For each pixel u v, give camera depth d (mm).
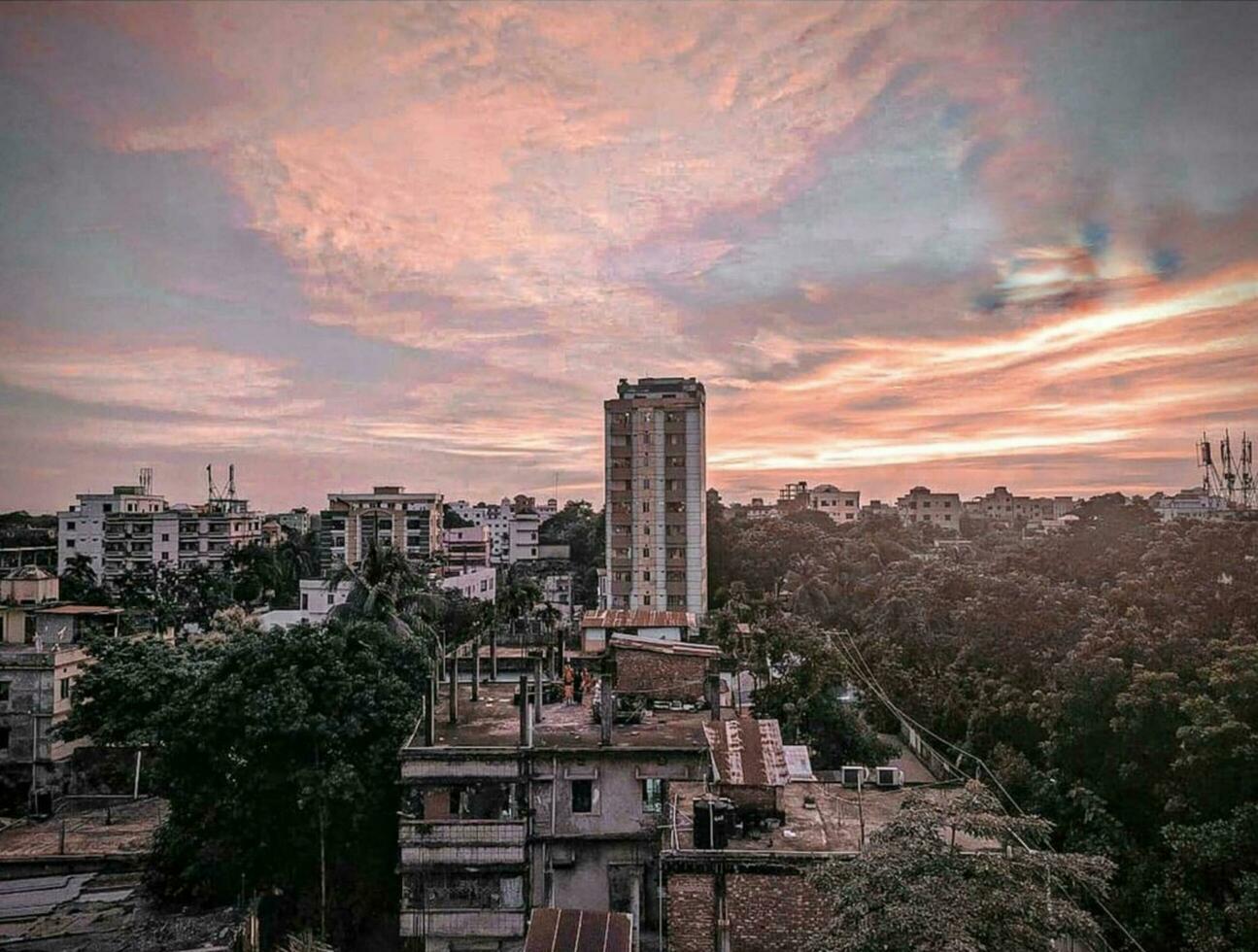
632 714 30750
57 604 50969
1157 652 32281
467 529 117562
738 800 22562
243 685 28969
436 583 75500
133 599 73312
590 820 26875
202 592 75375
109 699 39531
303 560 91812
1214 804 26719
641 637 43062
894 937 15023
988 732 38000
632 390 80812
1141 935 26062
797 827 22500
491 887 26109
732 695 40500
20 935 28797
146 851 34531
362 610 43281
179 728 29172
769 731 26578
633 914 25312
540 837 26516
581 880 26453
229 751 29062
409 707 30531
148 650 41625
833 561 81375
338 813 28594
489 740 28812
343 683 29297
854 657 51562
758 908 20047
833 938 15922
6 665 41812
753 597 74062
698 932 20250
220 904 29859
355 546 99812
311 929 27938
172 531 95125
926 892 15641
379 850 29203
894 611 53781
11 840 36562
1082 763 31859
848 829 22359
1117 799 30703
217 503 109375
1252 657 28250
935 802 19500
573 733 29453
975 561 66938
